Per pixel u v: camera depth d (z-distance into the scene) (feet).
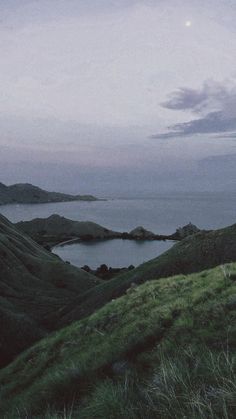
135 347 35.32
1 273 339.57
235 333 28.96
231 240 190.80
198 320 35.14
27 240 515.91
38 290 337.31
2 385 64.18
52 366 53.21
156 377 23.77
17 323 217.77
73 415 25.77
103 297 200.44
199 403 17.72
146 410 20.86
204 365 23.70
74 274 393.91
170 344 31.76
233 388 18.51
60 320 223.30
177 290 55.11
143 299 58.39
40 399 33.65
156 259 208.85
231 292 40.57
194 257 191.21
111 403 22.62
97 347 43.78
